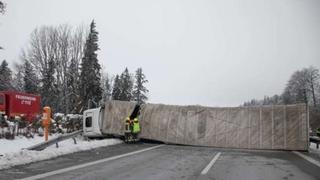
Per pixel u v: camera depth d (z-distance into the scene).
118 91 78.69
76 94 55.06
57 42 60.12
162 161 17.16
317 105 101.88
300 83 104.56
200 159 18.53
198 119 28.12
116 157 18.06
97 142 24.83
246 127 26.70
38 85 61.28
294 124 25.31
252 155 21.64
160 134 28.56
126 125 27.92
